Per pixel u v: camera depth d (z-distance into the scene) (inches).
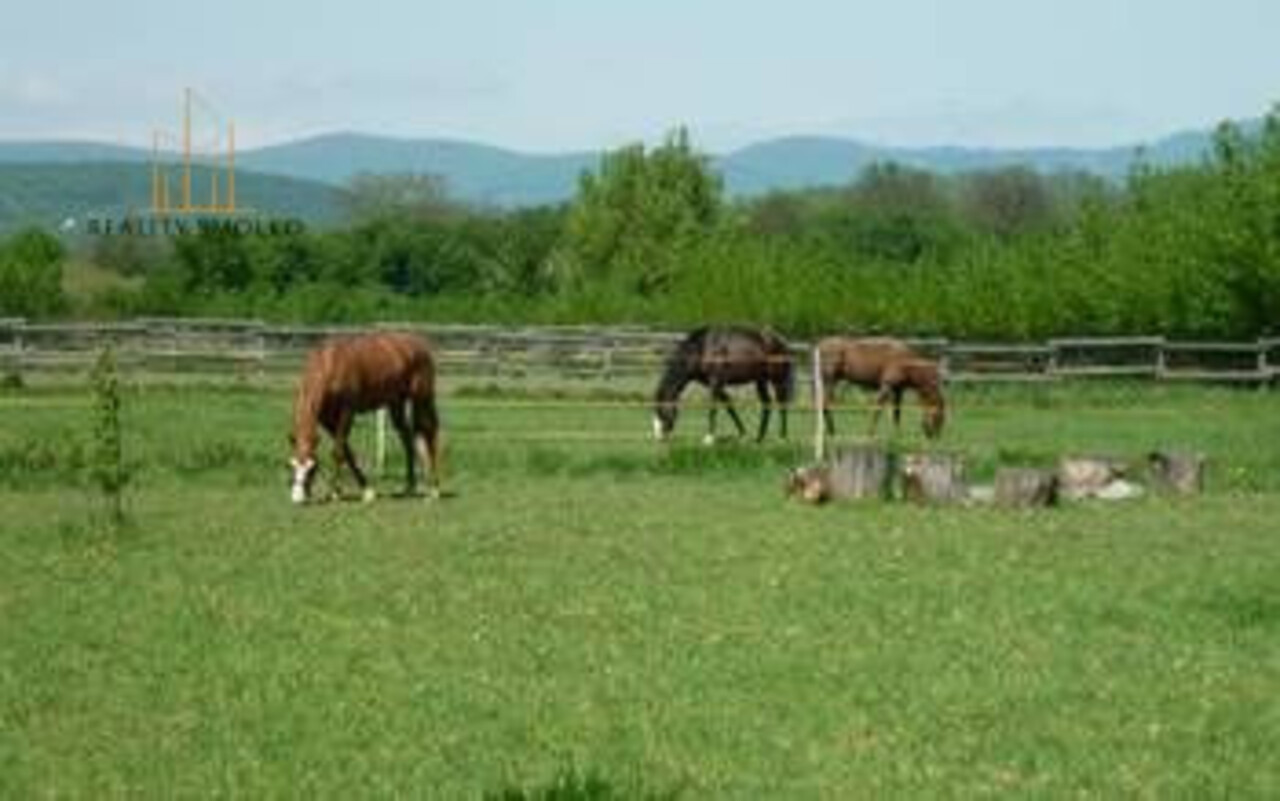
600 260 3558.1
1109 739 531.8
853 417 1752.0
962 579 797.9
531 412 1689.2
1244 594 764.6
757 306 2512.3
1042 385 2017.7
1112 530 961.5
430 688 586.9
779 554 864.9
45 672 609.6
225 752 510.3
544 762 499.8
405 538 911.7
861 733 534.6
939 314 2347.4
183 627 684.7
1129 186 2583.7
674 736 529.0
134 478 1159.6
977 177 5502.0
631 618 706.2
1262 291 2123.5
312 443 1051.3
